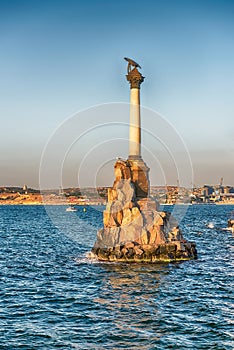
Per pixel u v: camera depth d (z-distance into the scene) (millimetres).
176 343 35531
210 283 55469
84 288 53219
